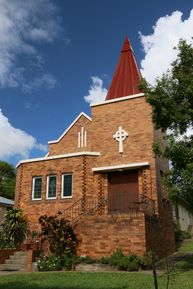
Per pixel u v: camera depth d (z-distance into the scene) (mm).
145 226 14359
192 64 13797
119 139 18969
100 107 20219
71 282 10672
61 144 23281
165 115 13266
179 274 11547
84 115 23109
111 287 9625
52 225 15852
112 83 23688
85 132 22688
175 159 12789
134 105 19266
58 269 14367
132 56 24438
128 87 22688
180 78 13555
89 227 15242
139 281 10461
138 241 14141
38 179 19969
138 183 17953
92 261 14219
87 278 11414
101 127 19750
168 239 17750
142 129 18578
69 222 16062
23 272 14109
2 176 49625
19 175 20609
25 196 19812
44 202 19109
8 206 31547
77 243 15320
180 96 13523
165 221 17828
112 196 18422
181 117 12977
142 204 16453
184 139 13273
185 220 30094
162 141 18688
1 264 15781
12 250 16672
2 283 11008
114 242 14578
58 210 18531
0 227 19922
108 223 14922
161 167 18906
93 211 17812
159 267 13469
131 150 18500
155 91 13789
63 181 19125
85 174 18625
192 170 12117
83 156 18938
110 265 13688
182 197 12445
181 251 18734
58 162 19500
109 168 18359
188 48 13828
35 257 15320
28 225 18984
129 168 18109
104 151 19156
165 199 18500
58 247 15398
